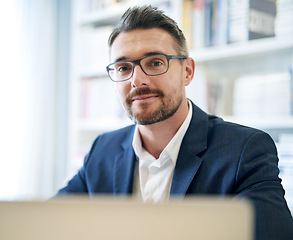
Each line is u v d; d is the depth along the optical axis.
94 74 2.20
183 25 1.77
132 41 0.96
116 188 1.08
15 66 2.05
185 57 1.02
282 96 1.55
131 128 1.23
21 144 2.08
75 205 0.41
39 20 2.20
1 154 1.97
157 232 0.39
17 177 2.05
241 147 0.91
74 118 2.25
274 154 0.92
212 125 1.05
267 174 0.84
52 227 0.41
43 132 2.23
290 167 1.50
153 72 0.95
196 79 1.81
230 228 0.37
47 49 2.27
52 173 2.31
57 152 2.41
